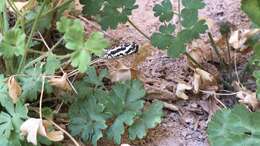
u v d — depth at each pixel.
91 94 0.39
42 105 0.40
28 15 0.42
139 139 0.40
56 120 0.40
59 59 0.38
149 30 0.48
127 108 0.39
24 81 0.38
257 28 0.42
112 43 0.46
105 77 0.42
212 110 0.42
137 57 0.42
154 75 0.44
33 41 0.42
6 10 0.41
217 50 0.44
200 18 0.45
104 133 0.39
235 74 0.44
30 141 0.35
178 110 0.42
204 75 0.42
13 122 0.37
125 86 0.39
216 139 0.38
